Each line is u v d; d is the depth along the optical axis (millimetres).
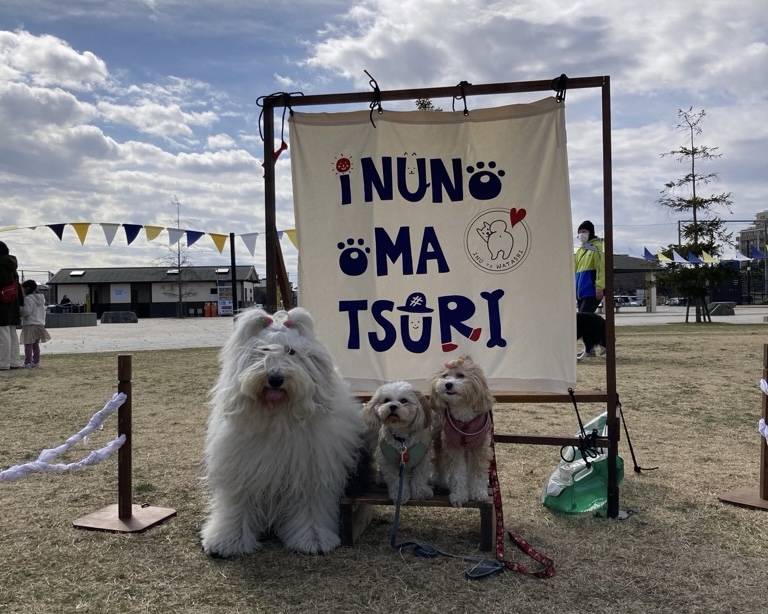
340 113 4219
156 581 3178
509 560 3391
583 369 10578
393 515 4152
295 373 3248
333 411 3539
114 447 3908
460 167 4164
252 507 3580
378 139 4152
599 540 3654
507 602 2914
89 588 3109
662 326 22969
